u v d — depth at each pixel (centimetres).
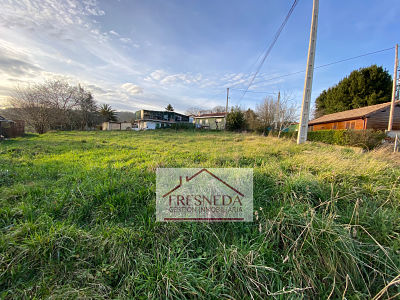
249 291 126
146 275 131
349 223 171
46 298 111
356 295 126
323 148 568
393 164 345
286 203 203
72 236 153
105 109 3266
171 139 1089
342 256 146
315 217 167
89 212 202
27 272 129
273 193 232
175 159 448
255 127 1872
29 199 216
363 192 226
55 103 1961
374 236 164
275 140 881
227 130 2039
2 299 112
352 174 260
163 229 173
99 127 2808
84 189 237
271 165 330
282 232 166
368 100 1468
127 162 422
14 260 130
